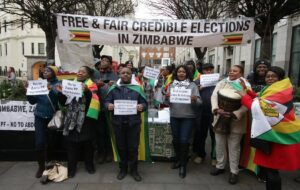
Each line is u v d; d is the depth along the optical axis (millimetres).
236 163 4508
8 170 4887
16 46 44531
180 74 4707
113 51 37125
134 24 5477
